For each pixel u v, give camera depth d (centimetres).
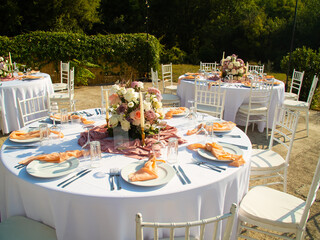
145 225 127
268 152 319
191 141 254
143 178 179
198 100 516
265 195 239
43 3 1650
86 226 174
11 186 201
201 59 2097
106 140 248
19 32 1694
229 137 267
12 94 499
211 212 191
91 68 1089
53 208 176
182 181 183
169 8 2358
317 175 188
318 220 291
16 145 242
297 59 779
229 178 195
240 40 1972
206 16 2409
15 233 184
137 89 253
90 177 187
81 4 1814
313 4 1769
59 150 232
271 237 265
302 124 618
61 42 984
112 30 2272
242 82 590
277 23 1847
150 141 240
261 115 552
